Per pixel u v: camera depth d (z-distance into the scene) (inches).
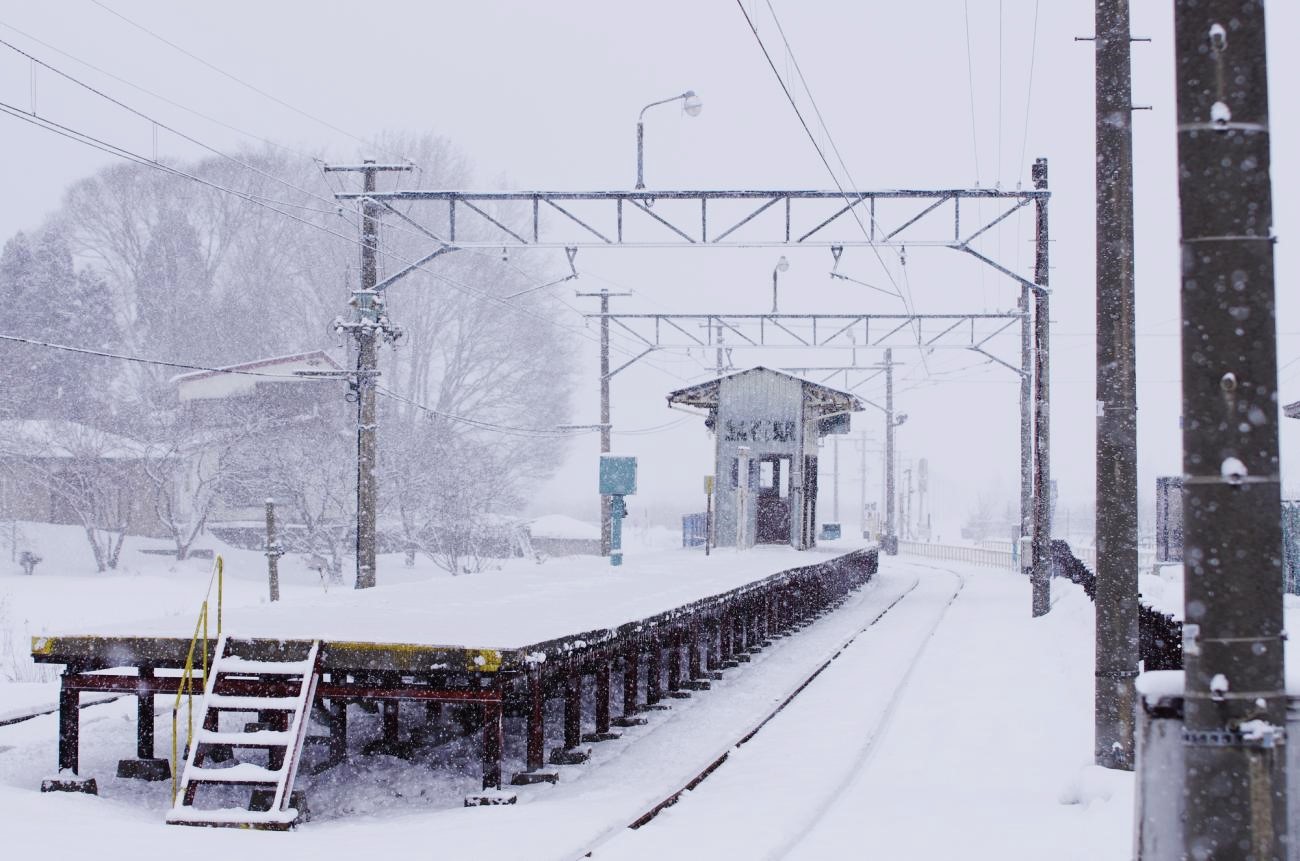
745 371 1293.1
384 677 386.0
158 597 1507.1
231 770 346.0
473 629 409.1
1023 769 394.9
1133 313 390.9
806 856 284.0
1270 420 183.9
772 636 864.3
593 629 430.6
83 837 297.4
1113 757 375.9
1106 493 386.3
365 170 895.1
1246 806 179.6
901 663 706.2
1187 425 187.0
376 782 411.2
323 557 1866.4
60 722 384.5
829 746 447.5
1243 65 186.1
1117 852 275.3
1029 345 1676.9
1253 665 181.5
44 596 1501.0
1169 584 677.9
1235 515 183.0
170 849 291.4
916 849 288.5
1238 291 184.4
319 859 283.3
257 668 369.7
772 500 1387.8
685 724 519.5
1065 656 677.9
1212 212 185.8
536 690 409.1
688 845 298.2
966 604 1190.3
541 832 310.3
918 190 807.1
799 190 791.7
